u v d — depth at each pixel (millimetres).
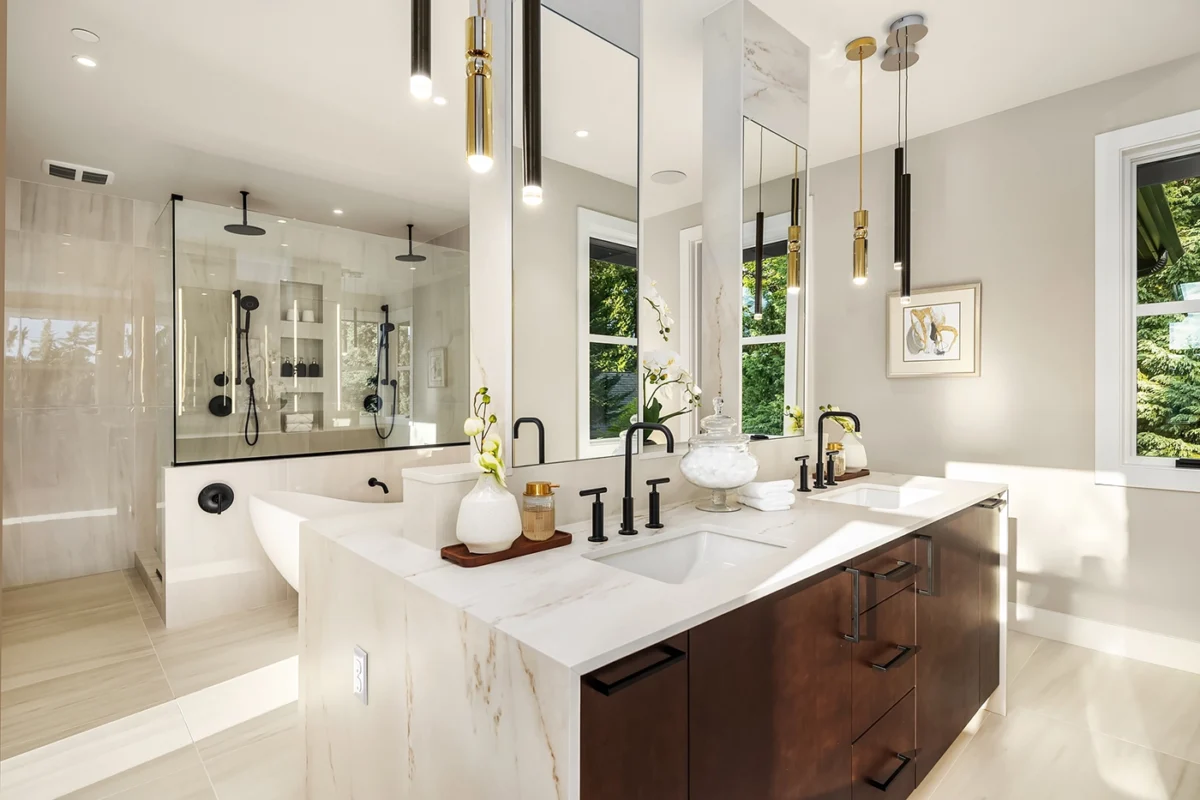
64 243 3980
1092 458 2953
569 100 1921
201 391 3432
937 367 3379
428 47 1271
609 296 1997
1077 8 2363
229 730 2279
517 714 1055
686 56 2646
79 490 4031
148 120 3078
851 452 2834
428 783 1272
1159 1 2316
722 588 1290
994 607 2438
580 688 974
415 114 3061
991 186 3223
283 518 3049
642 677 1059
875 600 1686
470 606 1189
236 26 2367
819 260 3852
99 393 4102
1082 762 2137
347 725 1557
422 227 4961
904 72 2805
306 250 3865
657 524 1809
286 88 2814
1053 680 2691
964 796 1971
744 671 1270
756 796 1300
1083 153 2955
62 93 2820
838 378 3771
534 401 1767
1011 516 3189
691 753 1158
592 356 1934
